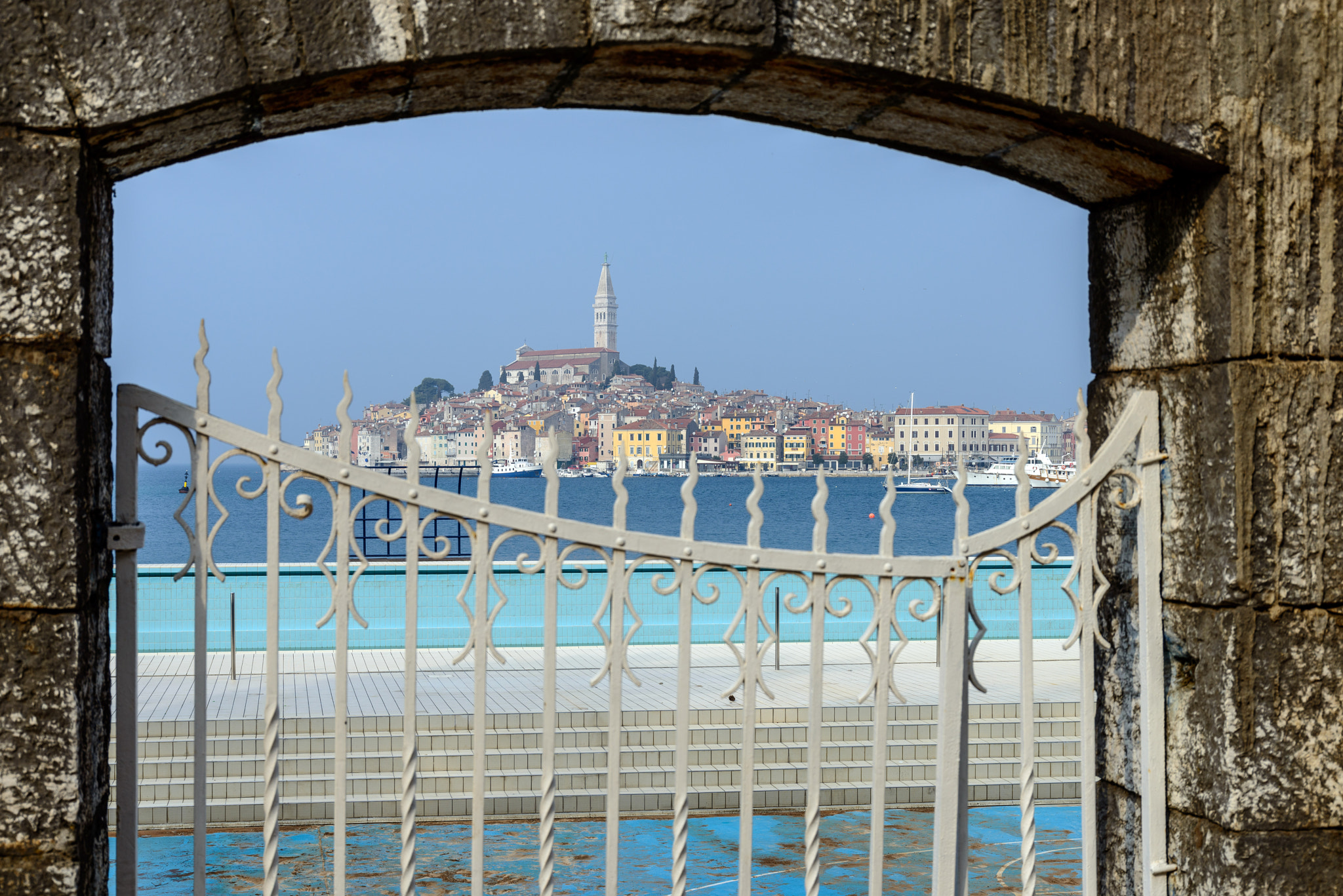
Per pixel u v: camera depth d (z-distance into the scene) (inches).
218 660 472.1
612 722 121.1
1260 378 126.1
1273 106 126.6
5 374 103.4
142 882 268.2
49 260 104.3
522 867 279.1
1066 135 129.0
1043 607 590.6
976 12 120.1
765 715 374.9
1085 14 122.3
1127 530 142.3
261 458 115.2
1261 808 125.8
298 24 108.2
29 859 103.4
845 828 317.1
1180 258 133.3
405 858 118.3
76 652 104.3
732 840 306.2
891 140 141.3
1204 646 129.6
